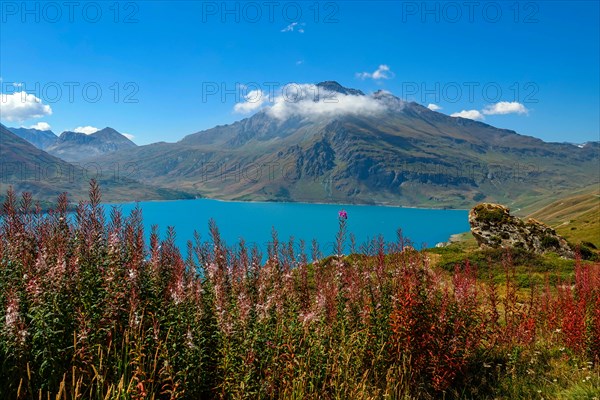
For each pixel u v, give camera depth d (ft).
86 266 22.21
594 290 38.86
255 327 22.71
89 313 19.63
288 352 22.54
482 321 31.07
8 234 23.99
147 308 21.97
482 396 26.63
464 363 26.86
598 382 26.23
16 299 17.88
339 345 24.82
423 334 25.64
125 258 24.06
